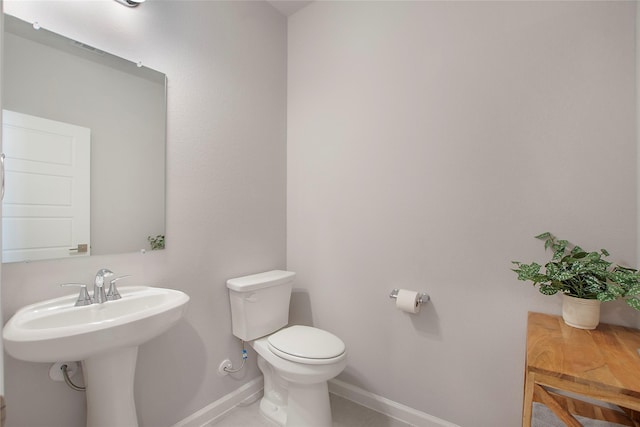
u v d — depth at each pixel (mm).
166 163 1528
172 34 1562
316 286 2084
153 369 1471
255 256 1981
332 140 2014
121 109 1371
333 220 2004
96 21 1299
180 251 1582
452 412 1571
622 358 885
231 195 1840
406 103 1725
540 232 1359
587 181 1265
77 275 1235
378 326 1816
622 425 1023
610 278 1075
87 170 1269
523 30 1400
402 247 1731
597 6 1249
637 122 1163
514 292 1415
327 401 1579
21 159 1106
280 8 2170
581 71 1277
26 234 1112
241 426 1663
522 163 1400
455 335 1563
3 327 973
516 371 1409
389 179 1781
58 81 1194
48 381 1168
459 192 1557
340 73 1984
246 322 1714
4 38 1070
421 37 1681
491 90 1477
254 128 1989
